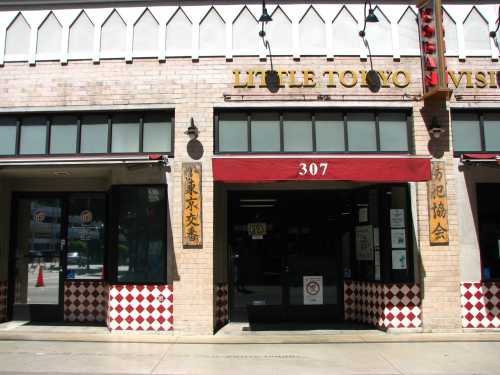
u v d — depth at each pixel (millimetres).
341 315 11055
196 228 9938
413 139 10336
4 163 9109
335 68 10430
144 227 10141
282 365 7453
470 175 10297
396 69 10461
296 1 10562
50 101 10414
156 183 10102
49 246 11219
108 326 10102
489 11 10742
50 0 10609
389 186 10242
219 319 10641
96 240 11133
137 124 10469
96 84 10414
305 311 11039
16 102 10445
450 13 10695
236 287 11055
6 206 11055
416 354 8125
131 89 10359
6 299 11008
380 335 9633
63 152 10461
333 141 10445
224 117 10461
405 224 10219
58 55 10523
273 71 10352
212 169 9727
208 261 9883
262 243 11172
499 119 10656
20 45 10625
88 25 10609
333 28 10562
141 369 7230
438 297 9953
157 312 9883
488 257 10281
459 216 10203
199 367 7344
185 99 10297
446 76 9969
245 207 11234
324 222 11242
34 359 7789
